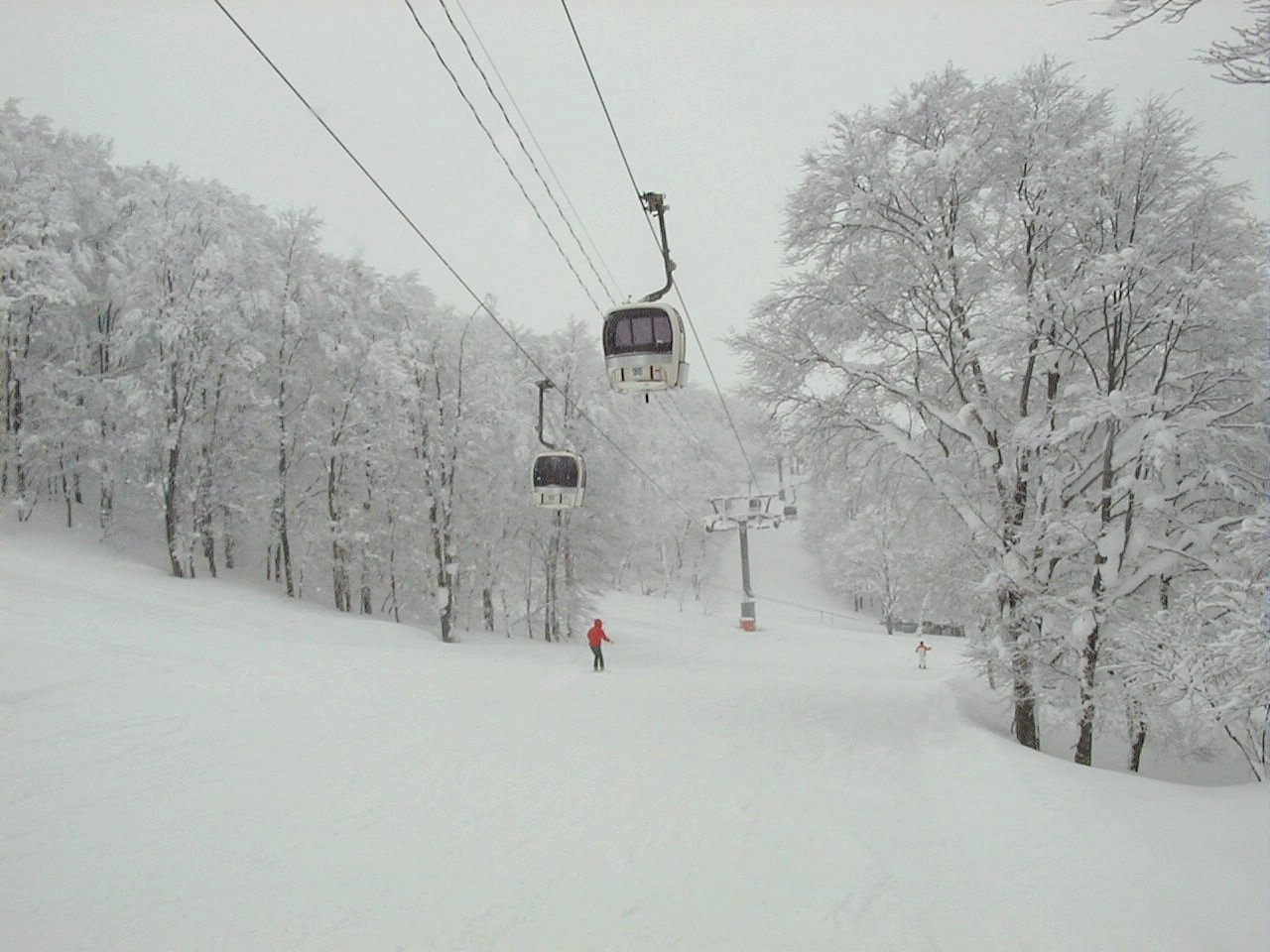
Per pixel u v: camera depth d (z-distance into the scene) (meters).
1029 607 13.24
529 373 43.16
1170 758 16.08
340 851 6.77
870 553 57.12
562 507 24.03
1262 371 11.99
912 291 15.06
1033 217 13.50
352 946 5.03
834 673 28.69
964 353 14.21
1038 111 14.54
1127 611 12.88
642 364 12.20
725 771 10.48
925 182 14.44
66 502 34.75
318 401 33.75
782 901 6.05
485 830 7.50
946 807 9.11
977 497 14.54
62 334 34.62
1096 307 12.92
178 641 18.58
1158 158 13.28
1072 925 5.58
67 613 19.34
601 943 5.22
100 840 6.68
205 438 32.25
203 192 32.66
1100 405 11.81
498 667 21.75
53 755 9.07
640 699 16.58
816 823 8.22
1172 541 13.31
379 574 35.84
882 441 16.11
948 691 19.53
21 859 6.16
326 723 11.95
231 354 32.47
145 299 31.73
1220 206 13.20
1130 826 7.59
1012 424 14.76
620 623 48.06
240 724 11.39
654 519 68.94
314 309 34.28
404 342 33.22
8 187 31.58
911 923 5.69
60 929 5.07
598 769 10.18
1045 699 13.11
